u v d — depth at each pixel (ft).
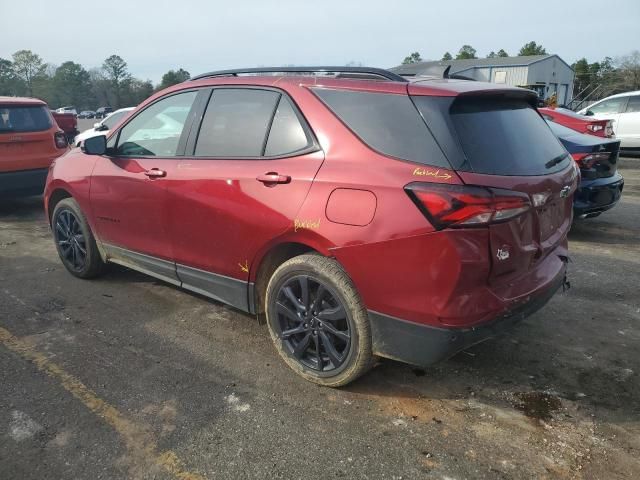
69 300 14.49
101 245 14.85
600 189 19.48
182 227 11.98
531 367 11.02
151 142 13.01
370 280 8.88
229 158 11.06
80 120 182.09
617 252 18.86
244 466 8.18
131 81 314.76
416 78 10.18
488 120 9.15
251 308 11.27
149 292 15.10
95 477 7.94
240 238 10.75
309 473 8.04
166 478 7.93
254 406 9.67
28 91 315.17
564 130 21.21
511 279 8.96
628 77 164.04
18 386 10.26
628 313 13.66
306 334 10.24
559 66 173.37
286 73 11.11
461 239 8.02
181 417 9.34
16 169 24.39
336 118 9.61
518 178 8.70
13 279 16.14
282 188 9.89
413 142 8.65
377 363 10.98
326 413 9.46
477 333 8.50
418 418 9.32
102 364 11.12
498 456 8.38
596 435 8.87
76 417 9.32
